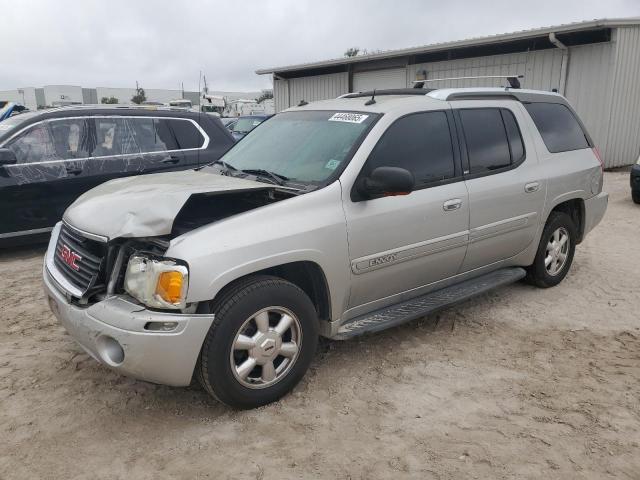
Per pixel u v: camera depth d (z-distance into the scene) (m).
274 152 4.32
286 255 3.32
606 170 14.98
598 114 14.48
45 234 6.98
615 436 3.15
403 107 4.17
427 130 4.24
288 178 3.92
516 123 5.01
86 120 7.20
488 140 4.69
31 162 6.80
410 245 4.02
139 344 2.97
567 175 5.36
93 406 3.49
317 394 3.61
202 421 3.32
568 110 5.76
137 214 3.15
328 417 3.35
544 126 5.35
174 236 3.30
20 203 6.75
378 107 4.19
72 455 3.01
